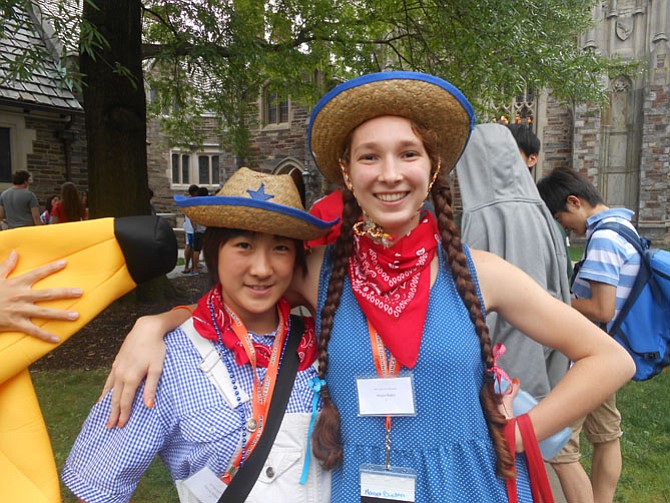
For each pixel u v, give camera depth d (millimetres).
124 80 7355
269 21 8617
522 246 1966
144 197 7777
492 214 2029
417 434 1285
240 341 1368
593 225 2594
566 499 2395
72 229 1369
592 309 2445
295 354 1433
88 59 7242
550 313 1335
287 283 1403
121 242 1354
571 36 9031
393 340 1267
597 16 18500
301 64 9031
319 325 1416
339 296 1380
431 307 1315
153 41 9398
